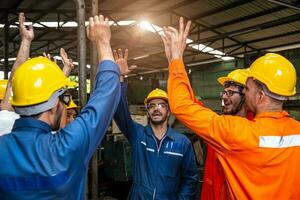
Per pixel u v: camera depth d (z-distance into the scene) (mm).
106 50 1474
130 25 11016
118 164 5391
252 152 1449
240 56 13891
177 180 2559
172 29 1707
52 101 1251
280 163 1450
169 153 2559
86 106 1317
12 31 11516
